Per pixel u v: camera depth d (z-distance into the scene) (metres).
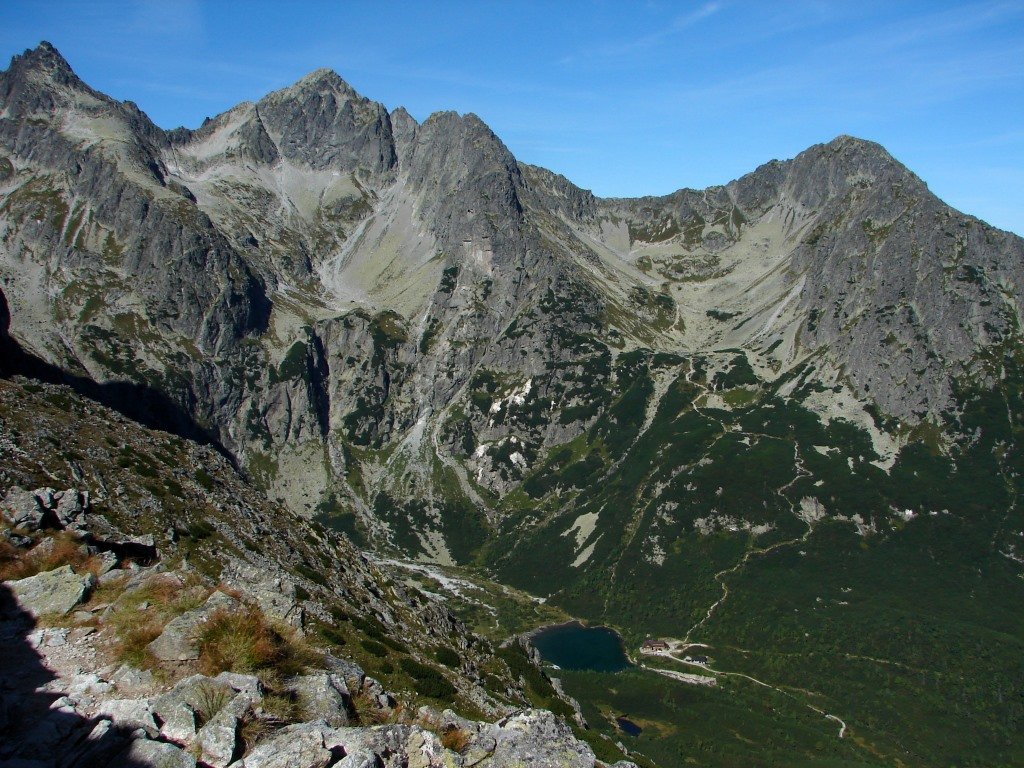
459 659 69.19
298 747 22.31
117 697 24.78
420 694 49.19
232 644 27.84
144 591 32.69
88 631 29.23
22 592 31.56
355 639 55.88
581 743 28.64
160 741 21.36
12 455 64.69
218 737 22.16
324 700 26.50
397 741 24.67
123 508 64.94
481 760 26.14
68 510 52.97
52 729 21.95
